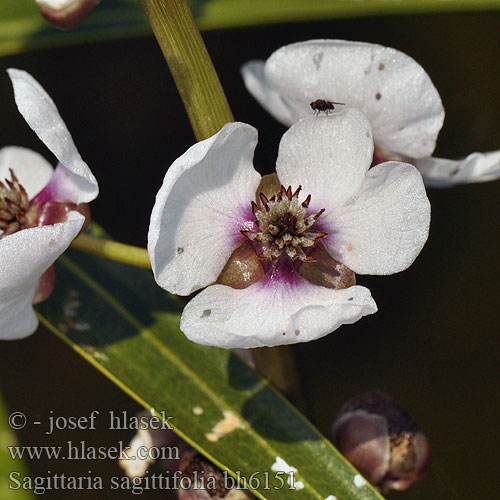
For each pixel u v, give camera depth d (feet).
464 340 0.96
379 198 0.74
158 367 0.78
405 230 0.73
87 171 0.75
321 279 0.74
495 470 0.92
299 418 0.77
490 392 0.94
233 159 0.74
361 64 0.76
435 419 0.93
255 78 0.81
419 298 0.97
